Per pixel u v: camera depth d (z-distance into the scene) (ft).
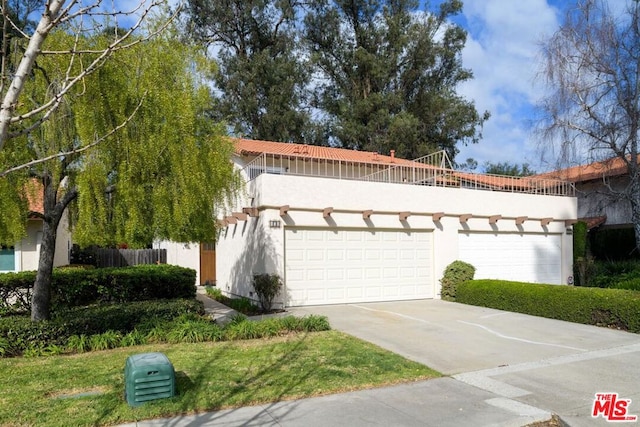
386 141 94.38
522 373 21.21
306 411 16.10
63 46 22.76
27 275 35.99
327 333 29.43
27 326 24.21
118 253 68.49
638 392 18.58
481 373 21.15
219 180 29.12
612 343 27.50
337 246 43.57
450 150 106.11
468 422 15.24
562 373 21.26
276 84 95.50
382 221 45.73
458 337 28.84
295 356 23.31
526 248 54.75
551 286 37.29
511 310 39.01
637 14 50.06
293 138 97.71
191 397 17.01
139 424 14.79
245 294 45.11
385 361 22.52
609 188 58.59
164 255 71.10
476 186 54.85
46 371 20.38
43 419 14.92
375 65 99.25
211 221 30.86
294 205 41.57
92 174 23.07
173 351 24.30
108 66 23.80
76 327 25.58
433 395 18.02
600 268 56.75
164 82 25.89
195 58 28.55
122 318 27.63
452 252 49.37
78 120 22.67
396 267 46.39
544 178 61.26
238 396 17.29
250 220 44.14
